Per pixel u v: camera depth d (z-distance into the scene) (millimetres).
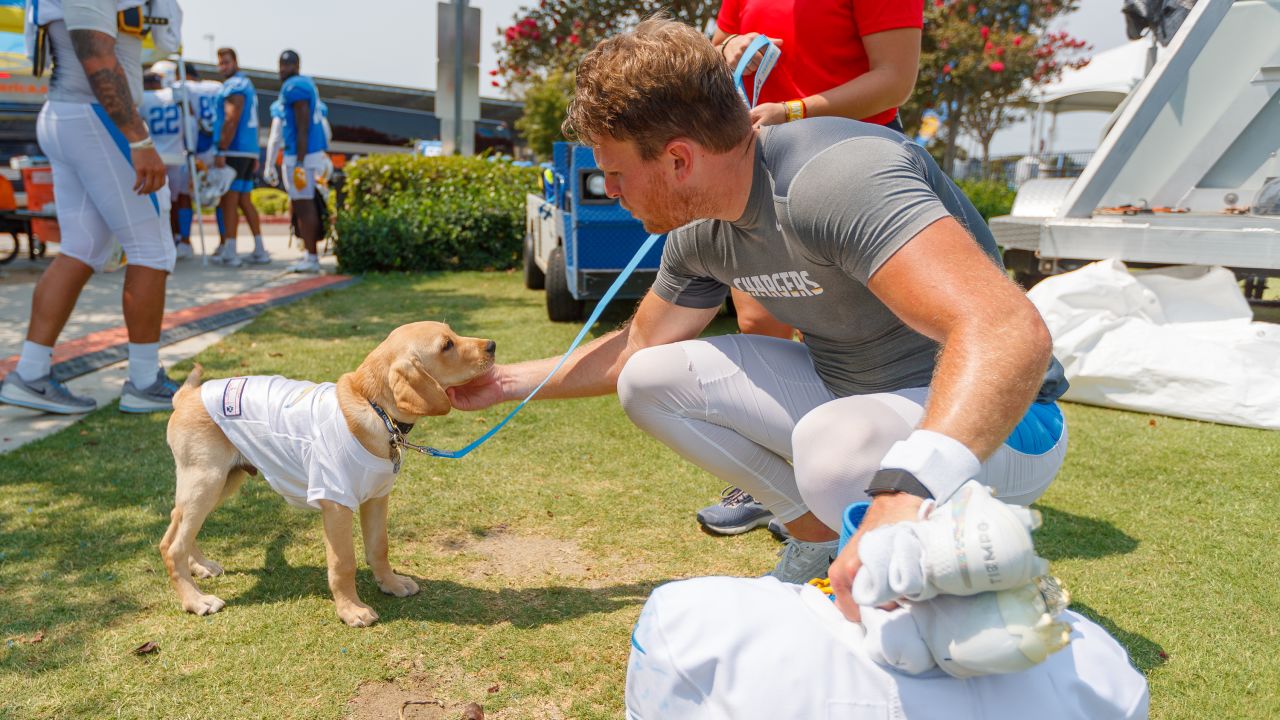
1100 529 3367
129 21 4484
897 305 1605
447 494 3770
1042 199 6633
